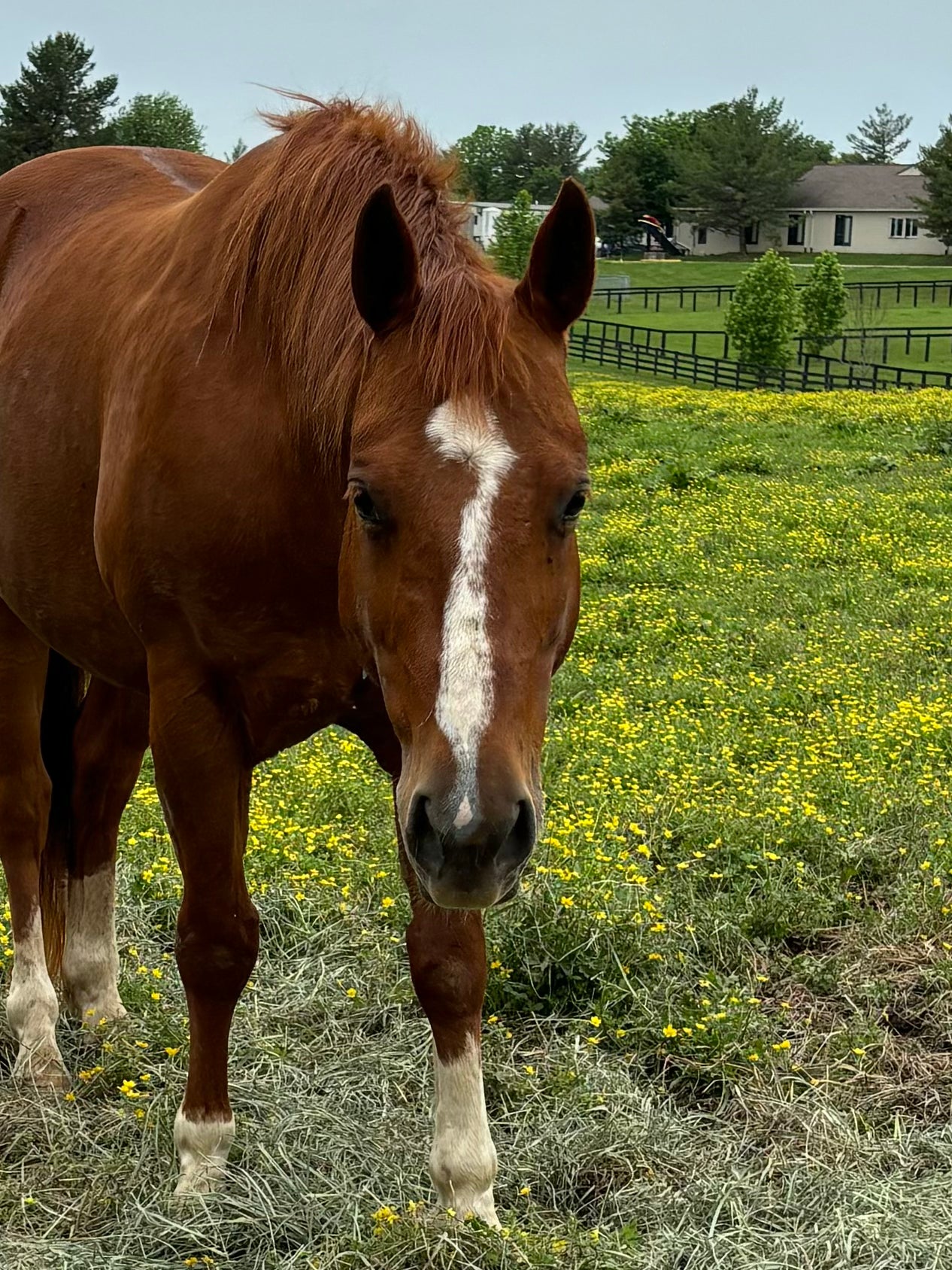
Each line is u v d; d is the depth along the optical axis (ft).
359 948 14.93
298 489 9.44
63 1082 12.56
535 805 7.71
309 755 22.89
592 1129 11.40
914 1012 13.57
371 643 8.40
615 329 158.81
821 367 136.46
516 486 7.79
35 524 11.87
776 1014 13.61
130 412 10.28
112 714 13.48
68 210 13.53
